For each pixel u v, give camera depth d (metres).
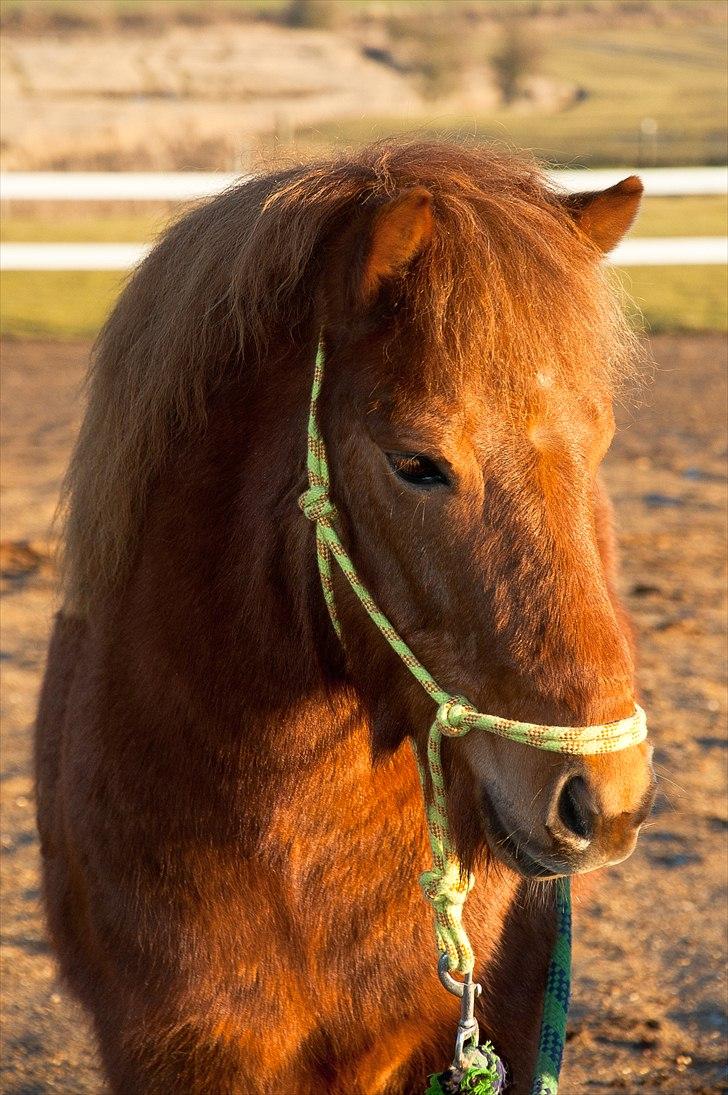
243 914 2.04
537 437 1.71
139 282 2.17
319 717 2.00
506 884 2.15
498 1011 2.18
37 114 50.53
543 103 59.25
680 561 6.13
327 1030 2.13
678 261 10.62
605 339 1.83
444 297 1.71
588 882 2.68
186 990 2.05
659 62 76.19
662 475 7.56
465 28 85.12
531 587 1.68
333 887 2.05
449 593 1.75
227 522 2.04
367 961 2.08
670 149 29.08
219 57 70.94
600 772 1.70
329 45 75.12
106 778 2.10
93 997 2.22
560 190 2.07
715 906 3.53
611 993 3.16
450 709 1.80
